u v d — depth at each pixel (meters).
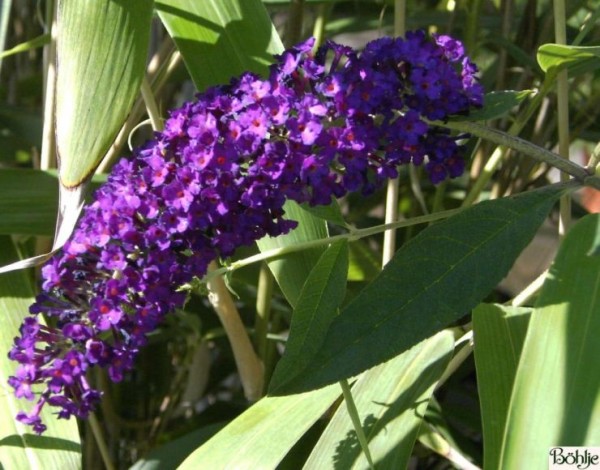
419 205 0.66
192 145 0.34
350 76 0.35
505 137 0.37
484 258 0.35
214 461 0.42
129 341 0.35
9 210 0.47
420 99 0.35
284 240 0.44
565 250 0.35
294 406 0.44
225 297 0.50
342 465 0.41
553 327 0.34
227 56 0.44
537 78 0.60
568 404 0.32
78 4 0.36
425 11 0.68
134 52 0.36
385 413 0.42
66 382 0.35
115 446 0.64
